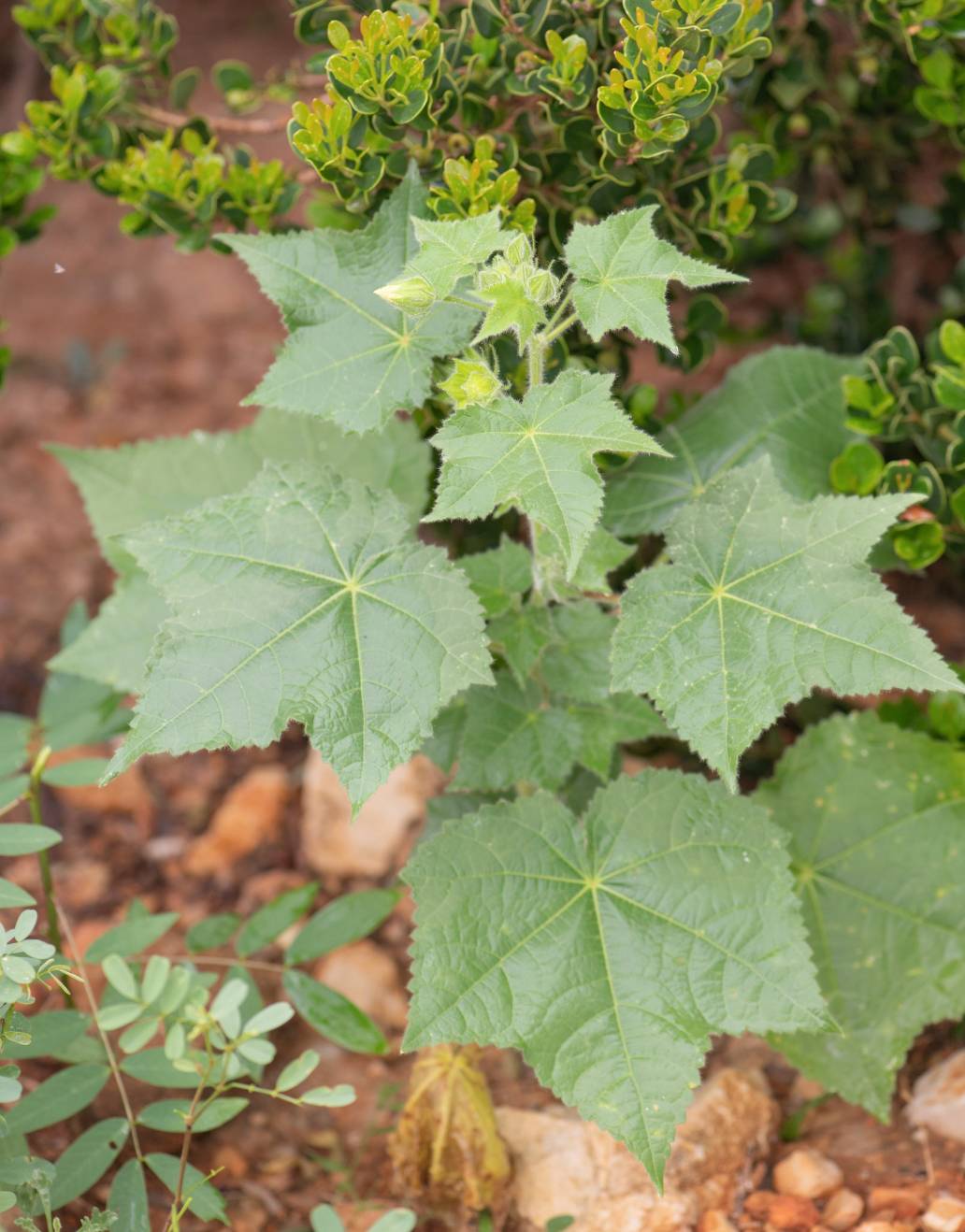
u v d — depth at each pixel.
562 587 1.13
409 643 1.07
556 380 1.04
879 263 1.41
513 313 1.04
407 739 1.05
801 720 1.33
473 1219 1.17
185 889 1.36
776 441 1.22
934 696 1.21
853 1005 1.19
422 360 1.10
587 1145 1.16
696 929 1.10
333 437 1.25
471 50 1.15
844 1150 1.19
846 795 1.21
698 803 1.12
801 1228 1.15
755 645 1.07
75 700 1.28
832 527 1.07
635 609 1.08
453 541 1.31
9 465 1.73
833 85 1.31
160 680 1.06
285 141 1.96
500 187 1.12
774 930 1.10
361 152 1.13
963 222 1.38
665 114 1.10
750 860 1.11
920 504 1.19
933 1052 1.23
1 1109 1.14
